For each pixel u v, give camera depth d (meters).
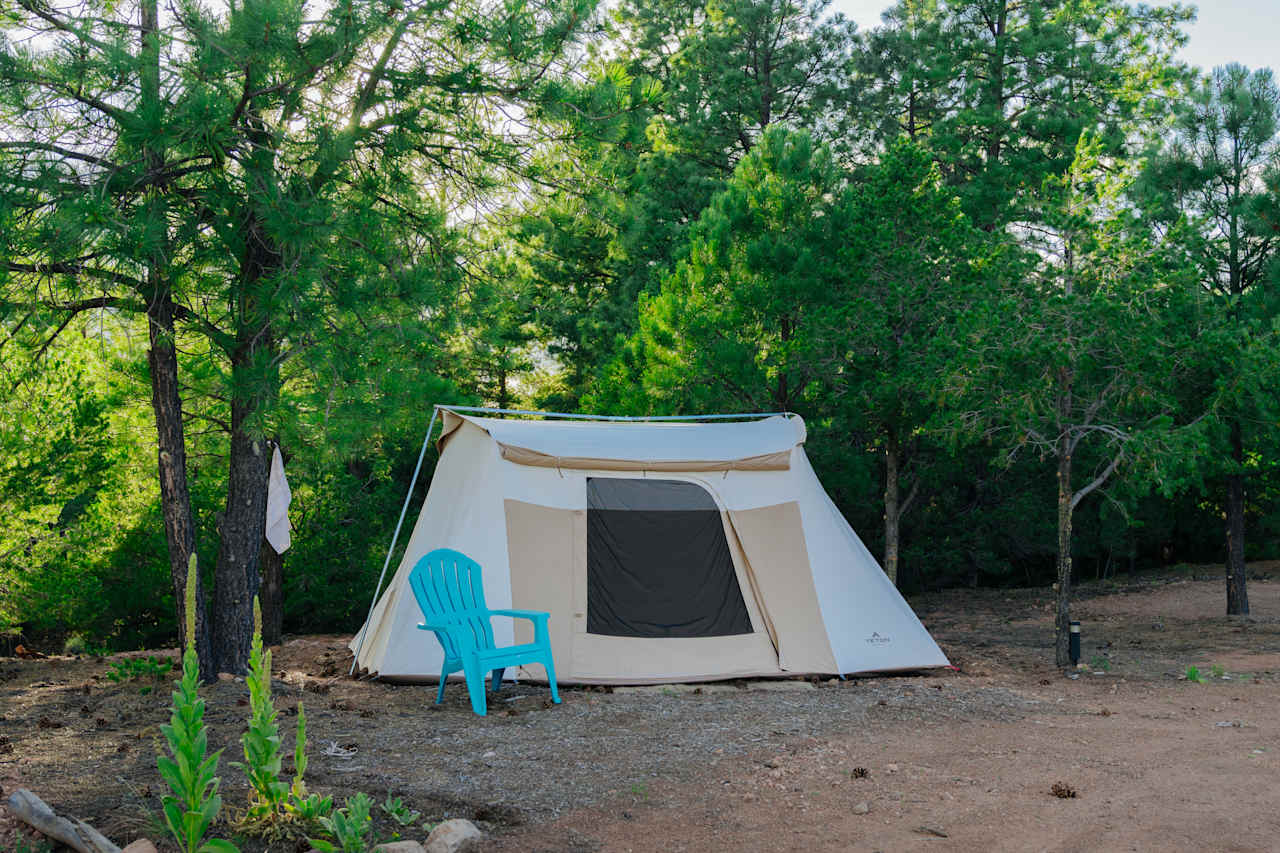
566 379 24.58
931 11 23.02
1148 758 5.89
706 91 24.31
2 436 11.48
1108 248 9.43
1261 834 4.51
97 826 4.27
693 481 9.06
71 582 12.69
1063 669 9.44
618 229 9.39
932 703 7.59
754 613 8.74
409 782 5.18
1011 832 4.56
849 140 24.81
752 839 4.46
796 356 12.49
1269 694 8.08
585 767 5.59
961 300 11.18
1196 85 21.14
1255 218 12.73
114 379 11.01
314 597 15.74
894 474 13.21
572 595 8.46
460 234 9.05
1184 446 9.51
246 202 7.53
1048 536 19.23
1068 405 9.88
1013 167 18.36
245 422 7.70
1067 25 21.23
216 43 6.69
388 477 16.84
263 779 4.23
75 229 6.42
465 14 7.46
